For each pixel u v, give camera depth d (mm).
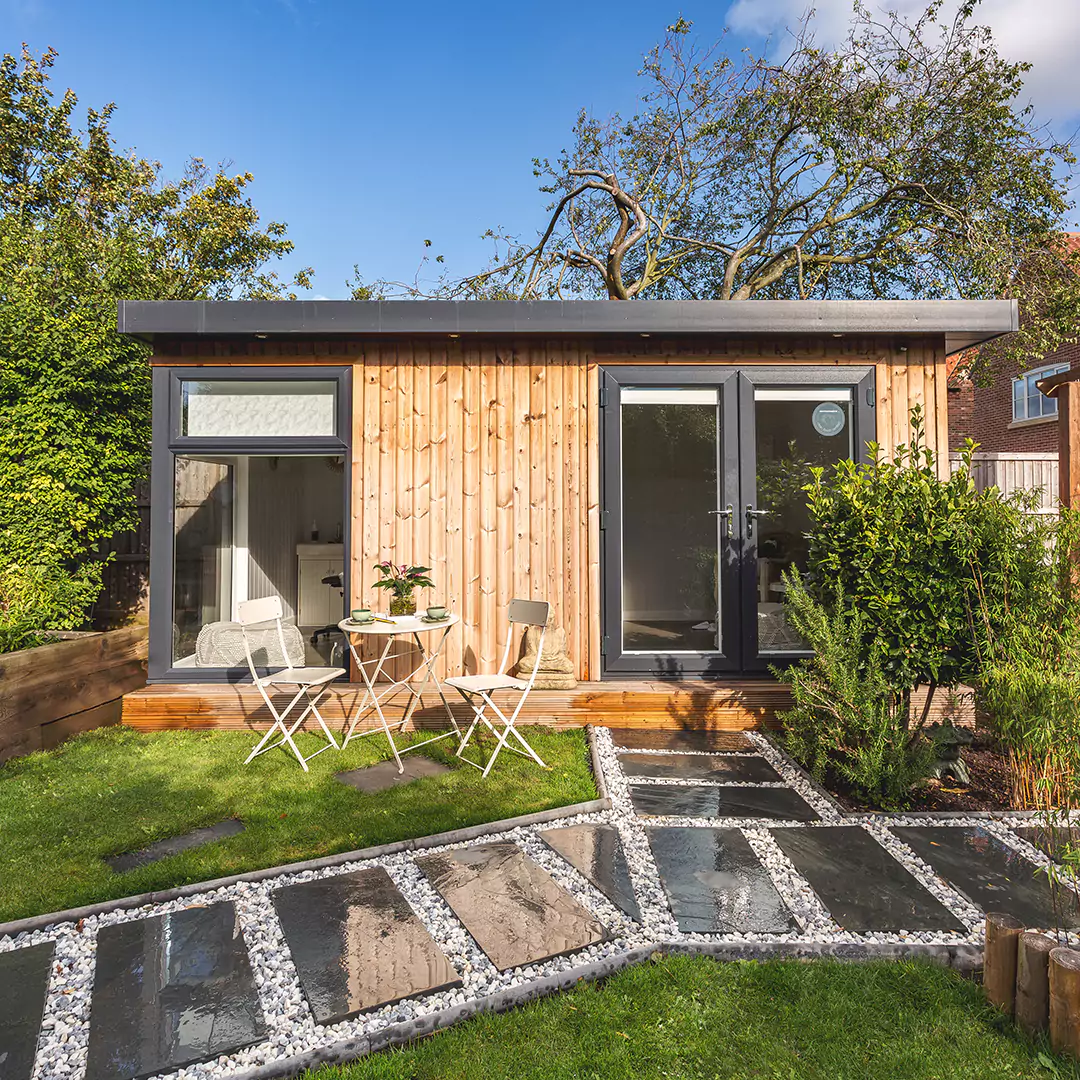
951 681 3693
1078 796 2977
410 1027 1896
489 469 5082
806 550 5086
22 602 6312
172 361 4992
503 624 5047
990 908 2484
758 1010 2002
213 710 4617
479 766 3939
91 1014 1930
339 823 3164
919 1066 1786
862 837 3080
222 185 14125
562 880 2707
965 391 11867
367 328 4719
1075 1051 1777
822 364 5090
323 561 5766
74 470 7258
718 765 4004
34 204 13250
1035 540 3438
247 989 2039
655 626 5090
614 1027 1938
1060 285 9578
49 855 2855
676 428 5133
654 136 11234
